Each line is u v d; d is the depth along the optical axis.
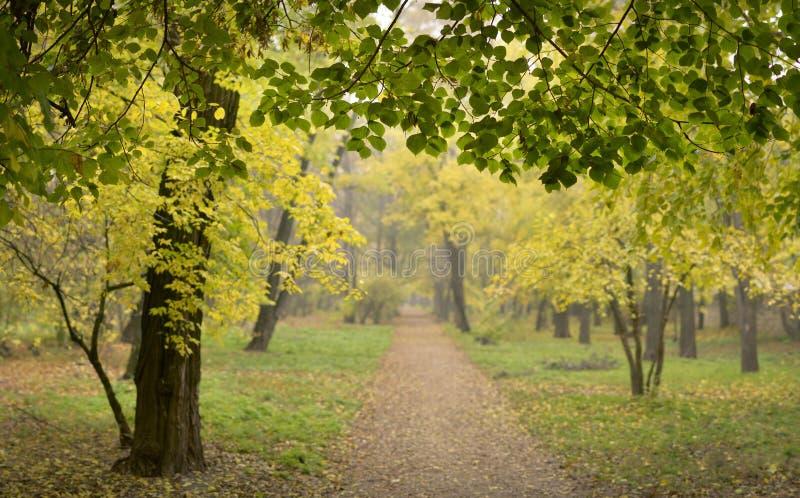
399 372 17.75
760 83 3.01
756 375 15.55
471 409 12.43
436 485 7.35
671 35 3.29
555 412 11.53
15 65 2.06
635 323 12.55
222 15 3.43
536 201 22.67
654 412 10.91
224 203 6.36
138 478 6.56
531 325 40.41
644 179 5.77
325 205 6.91
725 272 11.06
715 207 6.49
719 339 28.52
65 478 6.43
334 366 18.02
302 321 39.56
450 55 2.92
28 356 16.27
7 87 2.04
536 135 3.24
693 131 4.84
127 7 3.23
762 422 9.51
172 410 6.84
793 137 4.98
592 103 3.20
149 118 5.60
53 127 2.30
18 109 2.66
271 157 6.79
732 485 6.37
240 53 3.58
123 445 7.82
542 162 3.29
